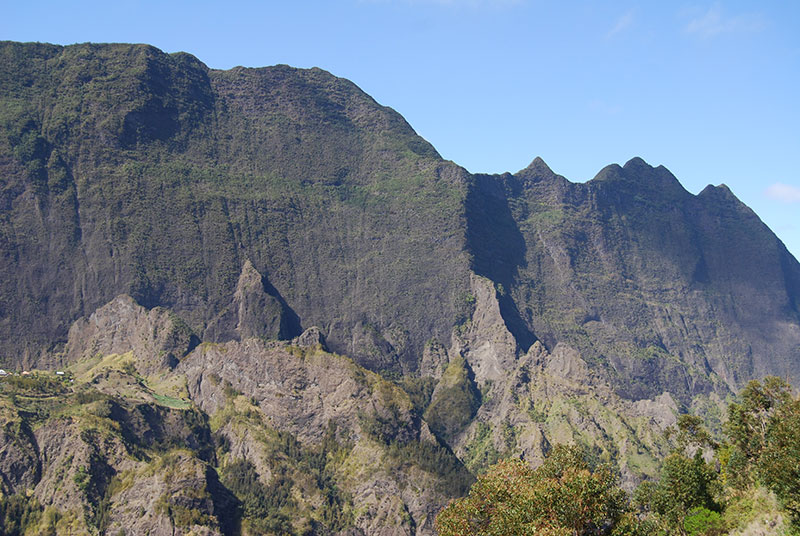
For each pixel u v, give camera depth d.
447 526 163.88
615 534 147.50
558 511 147.00
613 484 160.00
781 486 172.25
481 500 165.75
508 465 168.62
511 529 148.50
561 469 163.88
